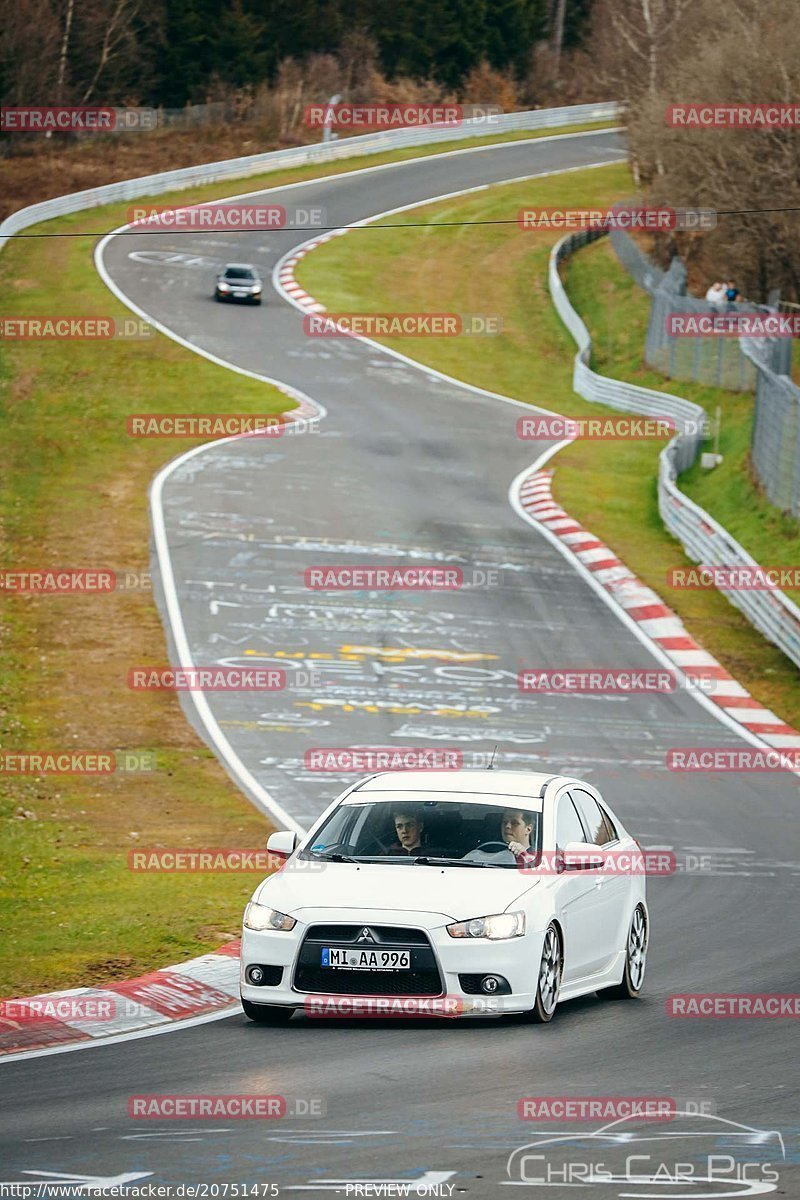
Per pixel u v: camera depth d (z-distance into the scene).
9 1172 24.14
